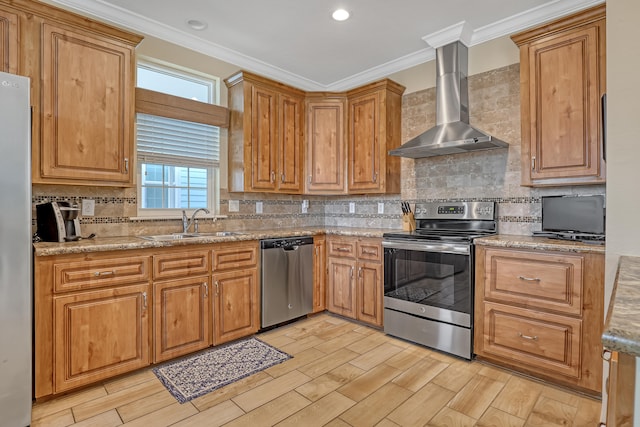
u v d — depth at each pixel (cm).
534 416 185
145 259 229
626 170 146
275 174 347
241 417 185
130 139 250
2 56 198
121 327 219
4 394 169
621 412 70
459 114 295
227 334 274
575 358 205
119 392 207
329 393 208
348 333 304
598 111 215
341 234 339
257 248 296
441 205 317
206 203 333
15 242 171
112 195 267
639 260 134
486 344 243
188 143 315
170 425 178
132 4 256
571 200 235
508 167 287
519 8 262
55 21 216
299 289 328
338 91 395
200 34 302
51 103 215
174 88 315
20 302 173
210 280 263
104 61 236
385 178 340
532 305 221
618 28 147
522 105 247
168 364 242
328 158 371
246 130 323
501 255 235
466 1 252
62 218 221
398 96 357
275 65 366
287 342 283
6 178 169
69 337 199
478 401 200
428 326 272
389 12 266
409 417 185
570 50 225
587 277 200
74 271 201
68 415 185
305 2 253
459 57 295
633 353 58
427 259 272
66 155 221
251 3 255
